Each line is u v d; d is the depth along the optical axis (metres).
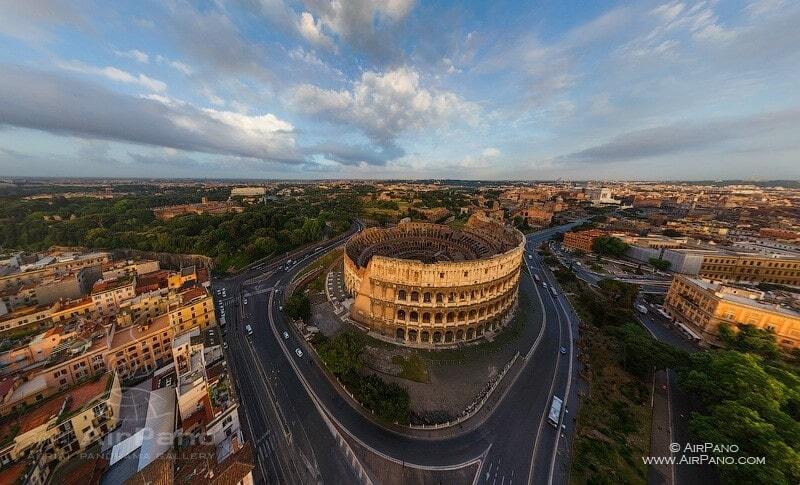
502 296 108.12
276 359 94.31
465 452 65.38
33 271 143.75
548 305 132.88
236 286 149.88
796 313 94.25
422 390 81.88
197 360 79.50
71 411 64.19
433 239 169.25
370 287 106.12
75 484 56.47
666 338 110.12
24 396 69.50
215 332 103.00
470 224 189.50
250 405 76.75
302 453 64.56
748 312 98.25
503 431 70.44
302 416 73.69
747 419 56.59
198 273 145.75
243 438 67.56
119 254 192.75
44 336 87.56
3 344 92.44
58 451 62.03
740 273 160.88
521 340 105.44
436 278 97.44
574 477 60.12
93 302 116.25
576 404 78.06
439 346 100.88
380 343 101.75
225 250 185.50
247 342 102.88
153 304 114.88
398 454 64.62
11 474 53.78
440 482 59.34
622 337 92.31
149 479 51.84
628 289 126.25
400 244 161.25
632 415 74.56
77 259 161.62
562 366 92.38
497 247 145.12
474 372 89.00
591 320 120.38
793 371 75.00
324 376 87.31
